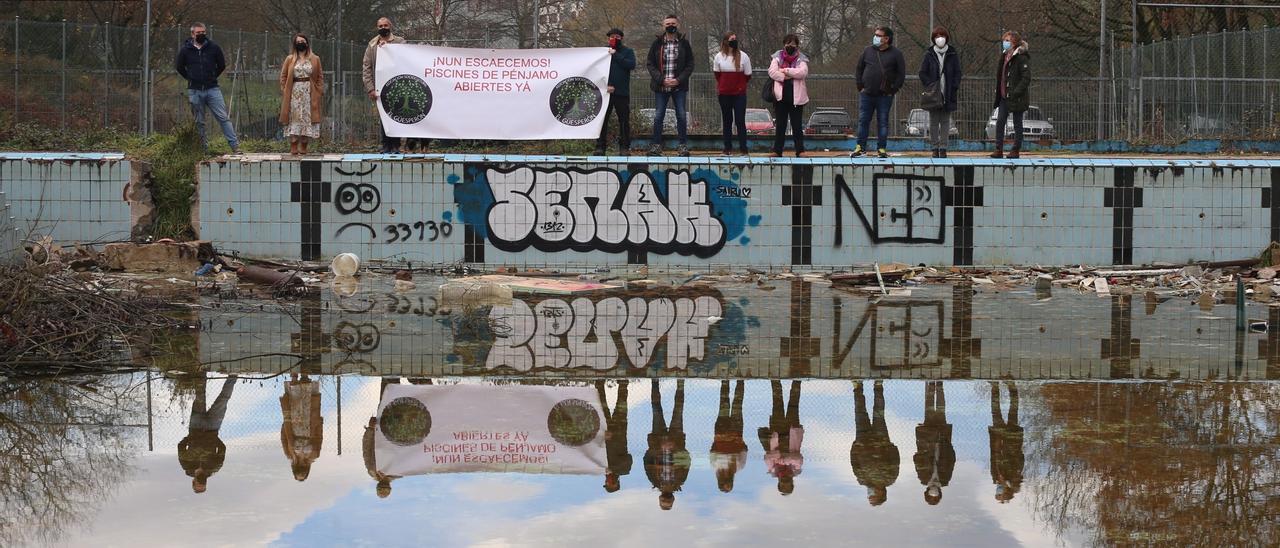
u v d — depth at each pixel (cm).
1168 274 1465
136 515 484
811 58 5150
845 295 1288
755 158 1586
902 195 1567
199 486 525
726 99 1755
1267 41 2284
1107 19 3284
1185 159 1611
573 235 1563
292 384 748
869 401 703
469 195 1555
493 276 1459
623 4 5288
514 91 1747
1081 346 919
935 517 482
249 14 4206
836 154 1864
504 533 463
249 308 1128
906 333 989
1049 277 1466
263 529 467
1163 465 557
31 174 1524
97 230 1530
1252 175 1573
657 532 464
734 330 1002
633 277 1468
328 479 536
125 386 739
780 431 628
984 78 2408
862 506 497
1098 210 1574
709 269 1555
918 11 4059
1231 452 581
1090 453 581
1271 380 768
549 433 624
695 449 592
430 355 859
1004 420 652
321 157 1562
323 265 1523
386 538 457
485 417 661
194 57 1728
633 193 1559
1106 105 2448
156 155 1627
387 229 1557
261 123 2550
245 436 615
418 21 4578
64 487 523
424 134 1747
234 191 1551
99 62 2459
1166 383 759
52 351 835
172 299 1180
